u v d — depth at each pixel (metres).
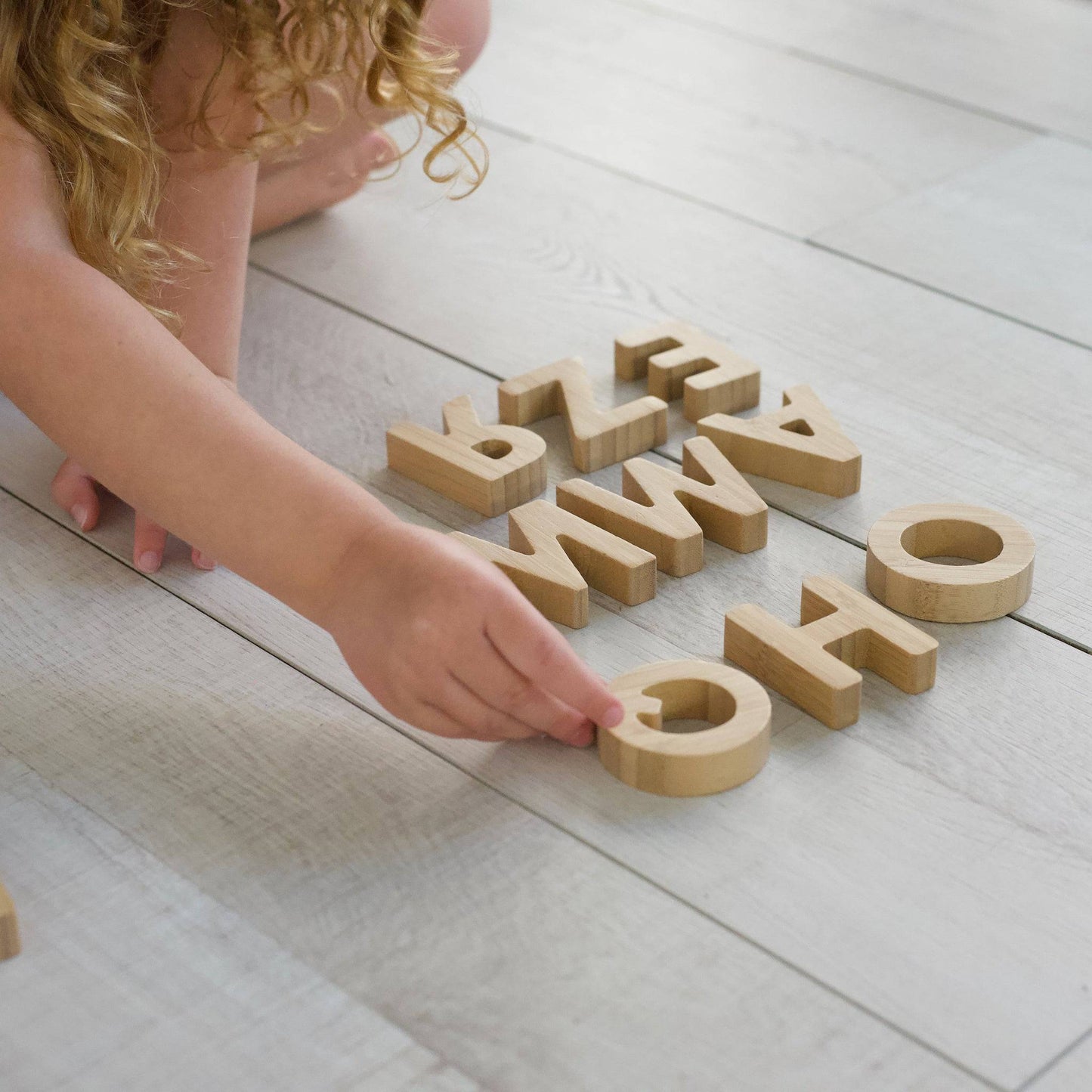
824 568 0.90
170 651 0.84
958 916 0.66
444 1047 0.60
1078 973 0.63
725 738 0.73
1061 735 0.76
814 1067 0.59
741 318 1.18
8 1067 0.60
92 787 0.74
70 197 0.81
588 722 0.75
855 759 0.75
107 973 0.64
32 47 0.79
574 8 1.79
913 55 1.65
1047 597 0.87
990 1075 0.59
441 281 1.24
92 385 0.74
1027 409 1.05
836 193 1.37
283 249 1.29
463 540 0.88
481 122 1.51
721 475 0.94
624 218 1.33
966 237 1.29
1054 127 1.48
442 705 0.70
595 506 0.92
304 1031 0.61
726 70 1.62
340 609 0.71
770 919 0.66
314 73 0.95
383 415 1.06
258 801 0.73
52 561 0.92
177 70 0.92
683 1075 0.59
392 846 0.71
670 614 0.86
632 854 0.70
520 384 1.05
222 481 0.73
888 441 1.02
